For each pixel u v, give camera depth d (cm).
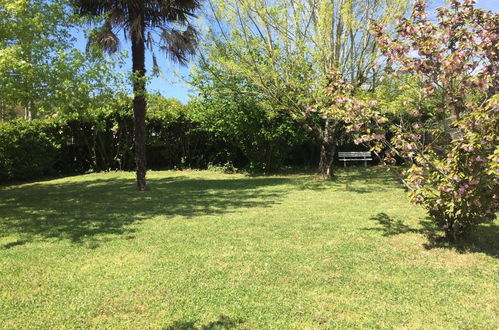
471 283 346
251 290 332
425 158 441
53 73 677
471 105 467
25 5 664
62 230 550
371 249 448
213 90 1118
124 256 428
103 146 1548
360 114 478
